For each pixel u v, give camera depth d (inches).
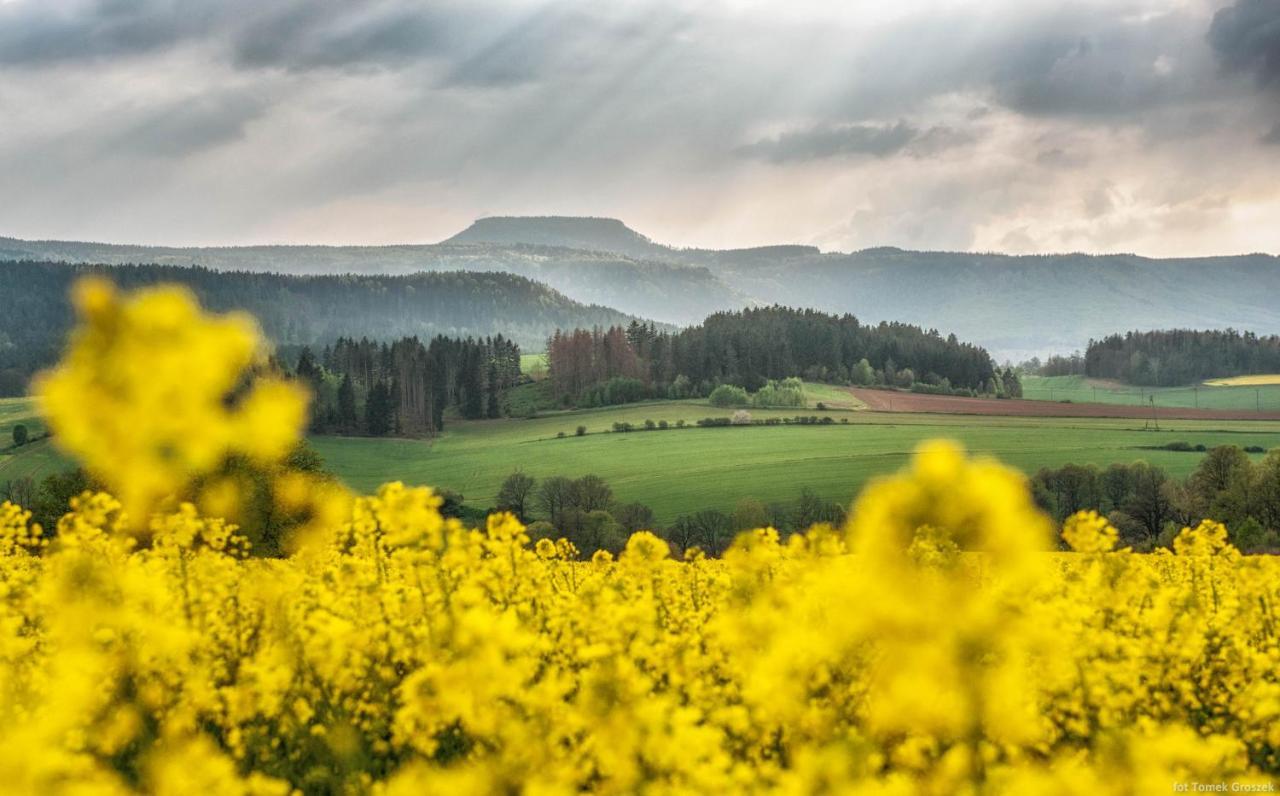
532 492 4264.3
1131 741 259.8
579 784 295.3
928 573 197.8
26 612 430.0
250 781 269.9
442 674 289.1
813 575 345.4
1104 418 6195.9
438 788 267.4
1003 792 240.2
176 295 129.8
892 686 228.1
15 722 285.0
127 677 329.1
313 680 363.3
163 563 428.5
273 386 130.5
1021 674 222.7
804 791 252.7
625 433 6008.9
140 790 269.0
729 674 388.5
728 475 4635.8
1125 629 439.5
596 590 450.0
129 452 125.4
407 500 383.9
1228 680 412.5
